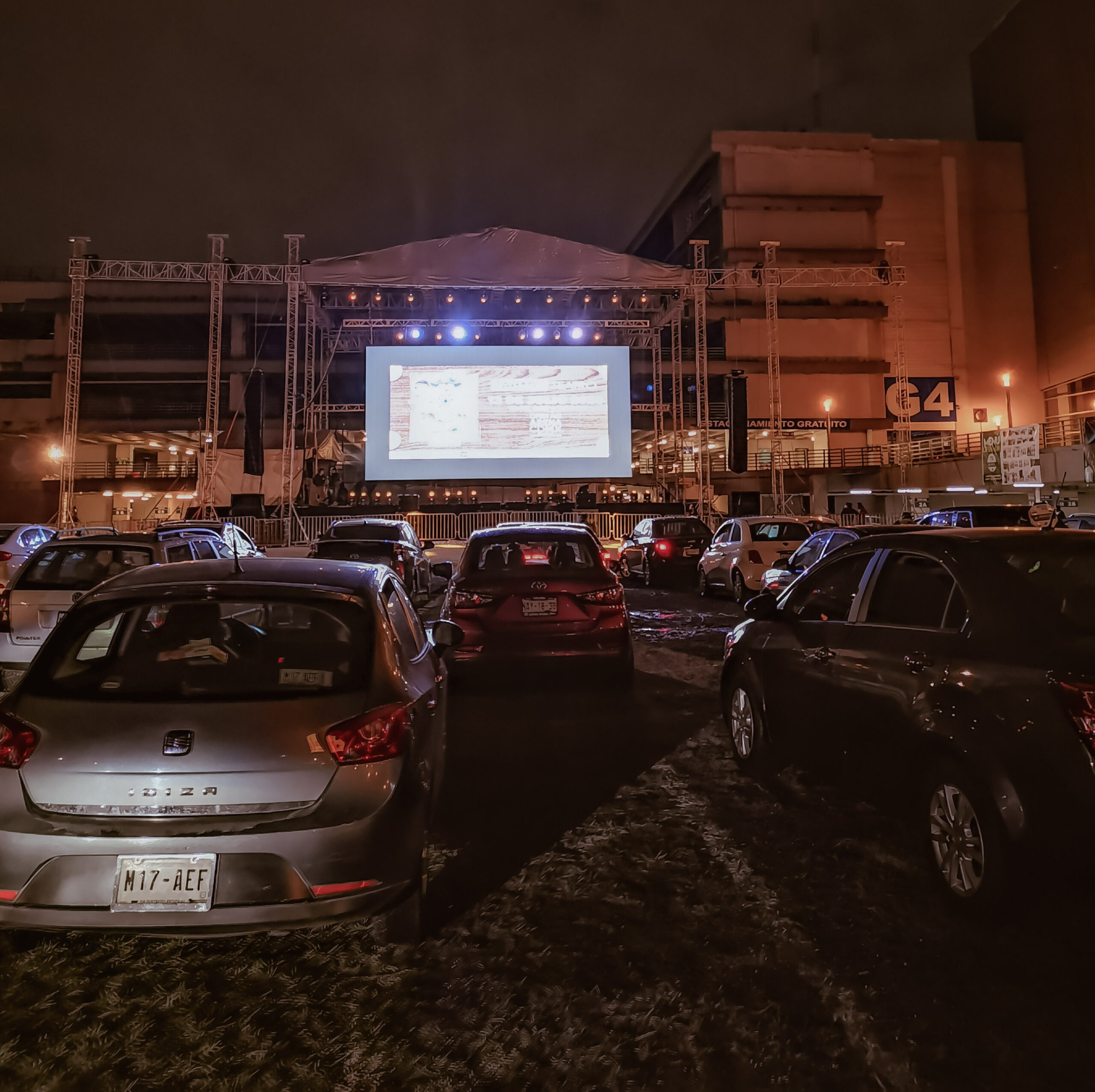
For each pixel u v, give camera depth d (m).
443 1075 2.20
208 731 2.47
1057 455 26.94
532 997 2.59
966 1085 2.12
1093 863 2.51
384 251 29.75
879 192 53.59
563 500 34.97
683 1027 2.41
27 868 2.39
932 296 53.22
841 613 4.22
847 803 4.39
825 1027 2.40
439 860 3.70
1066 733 2.61
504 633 6.55
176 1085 2.16
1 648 7.03
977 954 2.80
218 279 28.91
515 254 30.33
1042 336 54.22
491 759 5.27
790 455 50.00
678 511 31.64
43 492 47.34
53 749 2.46
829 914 3.12
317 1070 2.22
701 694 7.19
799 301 51.16
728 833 3.97
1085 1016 2.43
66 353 48.56
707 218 54.66
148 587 2.92
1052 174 53.19
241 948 2.90
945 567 3.44
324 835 2.45
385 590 3.41
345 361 47.00
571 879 3.48
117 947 2.90
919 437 51.78
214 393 29.17
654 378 34.72
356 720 2.58
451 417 32.50
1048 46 53.44
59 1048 2.32
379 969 2.76
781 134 52.81
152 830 2.41
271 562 3.42
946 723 3.04
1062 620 2.95
